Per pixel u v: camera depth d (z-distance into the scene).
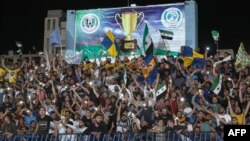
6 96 20.94
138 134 15.54
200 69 20.69
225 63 20.91
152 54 22.06
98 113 17.69
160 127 16.31
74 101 19.42
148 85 19.97
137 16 25.45
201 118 16.53
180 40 24.75
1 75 23.92
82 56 25.89
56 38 25.47
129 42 25.33
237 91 18.30
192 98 18.00
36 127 17.81
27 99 21.27
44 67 23.81
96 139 16.03
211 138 14.88
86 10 26.38
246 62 20.62
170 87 19.12
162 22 25.08
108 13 25.97
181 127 16.16
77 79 21.95
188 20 24.75
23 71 23.72
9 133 17.20
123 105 18.12
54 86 21.12
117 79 21.17
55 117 18.06
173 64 21.00
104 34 25.88
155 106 18.38
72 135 16.30
